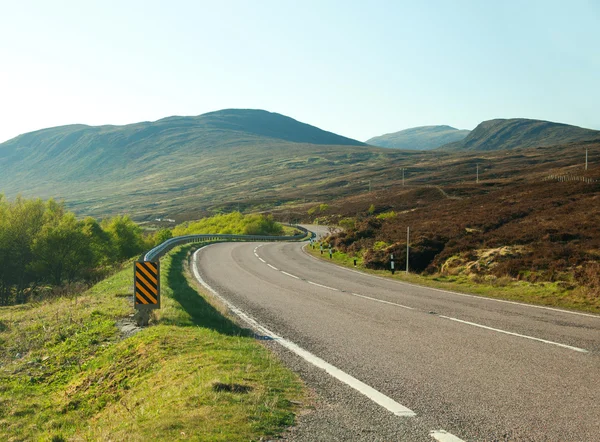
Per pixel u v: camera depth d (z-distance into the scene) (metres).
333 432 4.59
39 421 7.09
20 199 49.28
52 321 12.90
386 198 97.06
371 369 6.98
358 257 29.31
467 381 6.31
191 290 15.41
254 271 23.31
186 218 144.88
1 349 11.17
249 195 187.50
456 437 4.50
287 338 9.22
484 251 21.88
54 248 45.62
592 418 4.96
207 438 4.34
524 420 4.93
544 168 121.88
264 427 4.66
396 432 4.61
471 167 164.50
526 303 13.51
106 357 8.85
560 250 18.89
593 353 7.73
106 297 14.86
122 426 5.34
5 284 47.97
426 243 26.00
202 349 7.97
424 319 11.03
